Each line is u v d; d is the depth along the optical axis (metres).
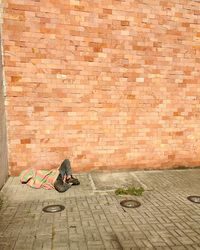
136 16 5.59
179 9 5.83
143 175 5.76
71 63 5.37
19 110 5.22
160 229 3.35
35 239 3.07
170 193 4.70
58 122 5.46
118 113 5.77
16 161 5.36
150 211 3.90
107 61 5.55
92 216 3.70
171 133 6.20
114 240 3.06
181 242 3.04
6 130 5.18
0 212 3.80
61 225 3.42
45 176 4.96
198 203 4.24
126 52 5.63
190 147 6.39
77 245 2.95
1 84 4.85
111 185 5.05
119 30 5.52
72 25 5.27
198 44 6.09
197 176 5.78
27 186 4.91
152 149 6.10
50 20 5.14
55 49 5.24
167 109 6.09
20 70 5.12
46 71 5.25
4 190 4.68
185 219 3.65
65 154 5.58
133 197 4.47
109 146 5.81
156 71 5.88
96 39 5.43
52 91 5.34
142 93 5.87
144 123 5.97
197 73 6.19
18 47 5.06
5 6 4.89
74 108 5.51
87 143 5.68
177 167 6.35
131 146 5.95
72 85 5.43
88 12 5.31
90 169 5.77
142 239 3.10
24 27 5.03
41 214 3.75
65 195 4.52
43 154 5.46
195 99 6.28
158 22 5.73
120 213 3.82
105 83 5.61
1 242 3.00
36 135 5.38
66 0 5.16
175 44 5.92
